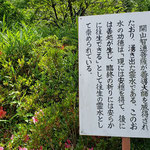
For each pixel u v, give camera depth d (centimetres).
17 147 218
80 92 203
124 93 195
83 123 202
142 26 194
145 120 192
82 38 205
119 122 196
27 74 304
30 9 611
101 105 199
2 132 254
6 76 278
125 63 196
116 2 614
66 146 225
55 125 227
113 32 199
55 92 276
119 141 229
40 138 215
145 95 192
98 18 203
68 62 321
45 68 294
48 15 623
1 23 439
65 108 235
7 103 265
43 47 327
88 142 233
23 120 266
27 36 355
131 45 195
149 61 192
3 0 523
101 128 199
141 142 239
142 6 733
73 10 614
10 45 317
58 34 421
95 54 202
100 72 200
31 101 256
